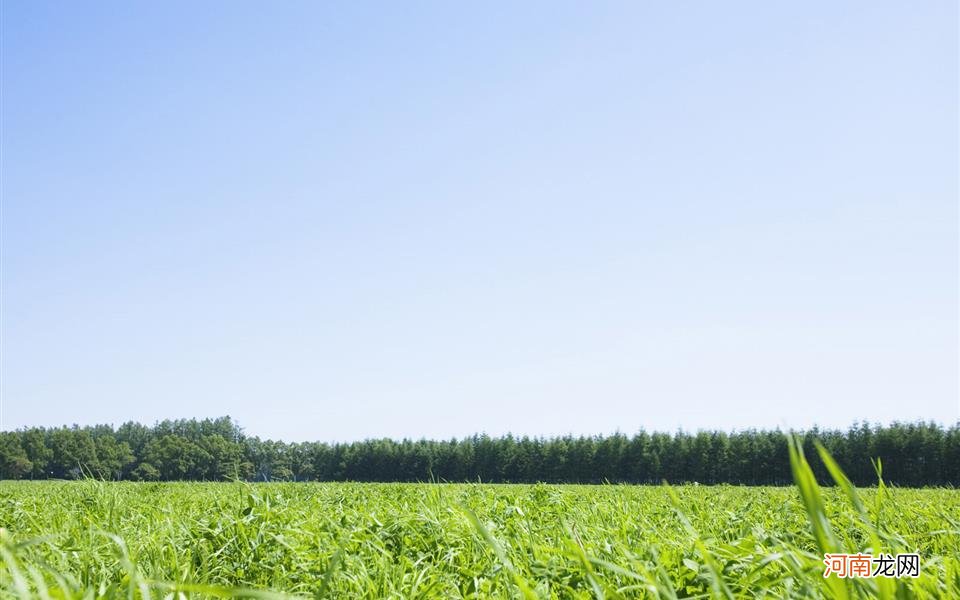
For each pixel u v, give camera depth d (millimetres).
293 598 2119
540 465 100750
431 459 108312
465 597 3988
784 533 5605
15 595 2316
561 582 3809
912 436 82688
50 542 4617
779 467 87750
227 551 5160
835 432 88688
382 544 5203
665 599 3082
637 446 96312
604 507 7270
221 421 165500
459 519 5805
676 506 2803
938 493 16688
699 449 93188
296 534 5684
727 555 3750
